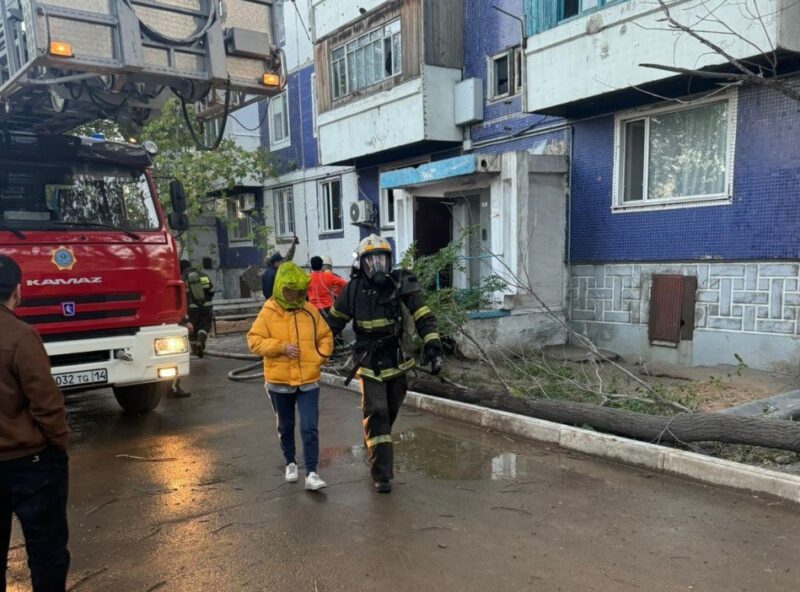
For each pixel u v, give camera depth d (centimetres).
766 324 770
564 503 412
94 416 689
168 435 602
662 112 870
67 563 282
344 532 376
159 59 502
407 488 445
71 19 455
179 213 704
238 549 357
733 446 500
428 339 432
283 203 1856
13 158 571
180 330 616
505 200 967
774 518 378
